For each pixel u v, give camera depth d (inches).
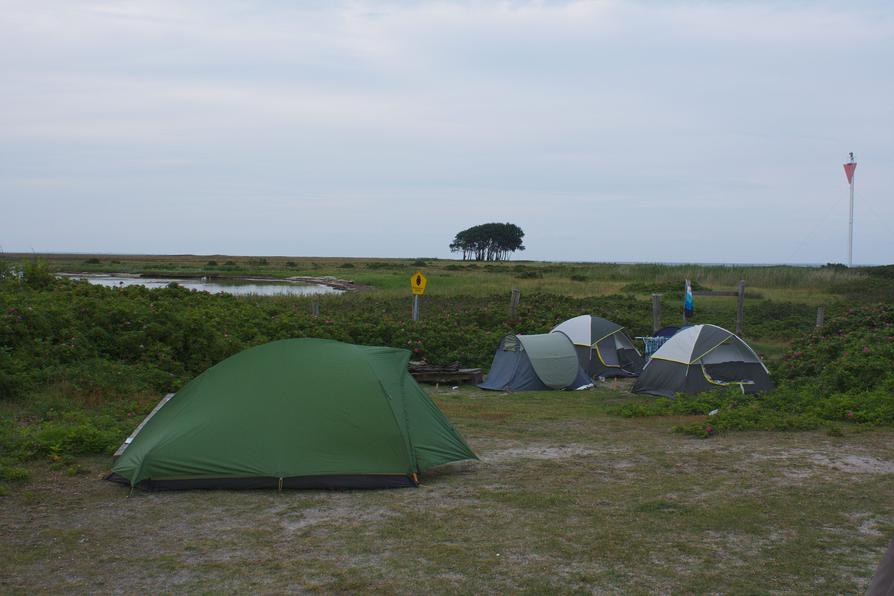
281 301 1123.9
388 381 325.1
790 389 559.5
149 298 759.7
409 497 289.9
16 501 278.4
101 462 338.0
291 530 248.4
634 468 340.5
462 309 1046.4
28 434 353.7
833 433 412.5
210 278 2126.0
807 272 1577.3
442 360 735.7
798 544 234.1
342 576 208.2
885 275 1515.7
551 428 450.6
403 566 215.9
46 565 215.2
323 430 304.0
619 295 1268.5
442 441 335.0
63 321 549.6
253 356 330.3
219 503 278.4
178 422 307.7
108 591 196.9
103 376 497.0
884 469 333.7
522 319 884.0
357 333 741.9
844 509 271.4
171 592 196.7
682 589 199.2
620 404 564.4
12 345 500.7
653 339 765.9
